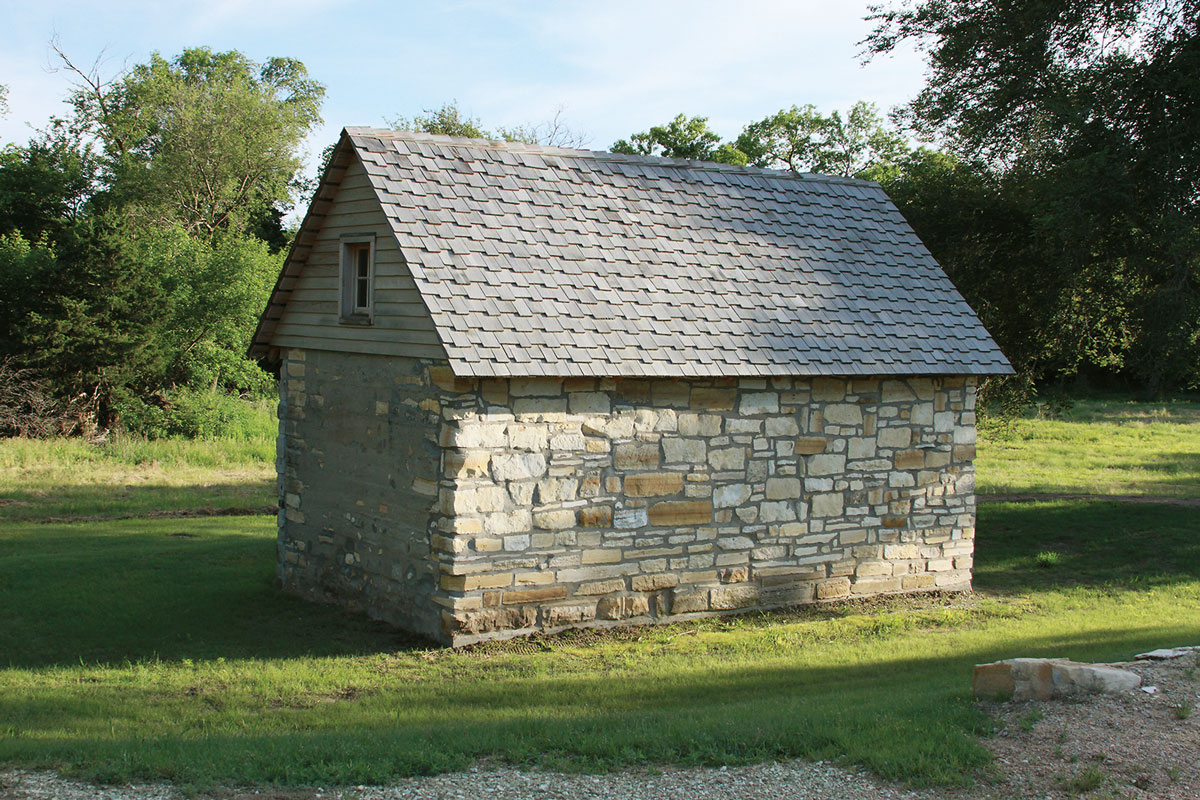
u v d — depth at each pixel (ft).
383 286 38.93
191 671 33.09
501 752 21.97
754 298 42.73
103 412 107.86
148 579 47.06
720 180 48.34
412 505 37.83
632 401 38.81
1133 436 117.80
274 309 46.24
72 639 37.45
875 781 19.81
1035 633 38.09
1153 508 65.51
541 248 39.47
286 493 46.52
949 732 22.02
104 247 107.45
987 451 106.01
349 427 42.01
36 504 69.26
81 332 103.24
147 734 25.44
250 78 177.68
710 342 39.78
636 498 39.11
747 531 41.68
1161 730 21.85
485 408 35.73
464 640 35.94
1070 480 85.66
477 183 40.78
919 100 66.80
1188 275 58.08
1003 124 62.75
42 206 131.95
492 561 36.27
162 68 156.04
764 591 42.24
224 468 89.25
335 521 43.01
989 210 65.62
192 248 124.06
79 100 154.61
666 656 35.06
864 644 36.96
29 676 32.37
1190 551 54.19
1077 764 20.22
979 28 61.36
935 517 46.52
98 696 29.99
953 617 41.96
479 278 36.99
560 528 37.55
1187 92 54.54
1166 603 44.47
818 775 20.20
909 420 45.50
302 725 26.63
